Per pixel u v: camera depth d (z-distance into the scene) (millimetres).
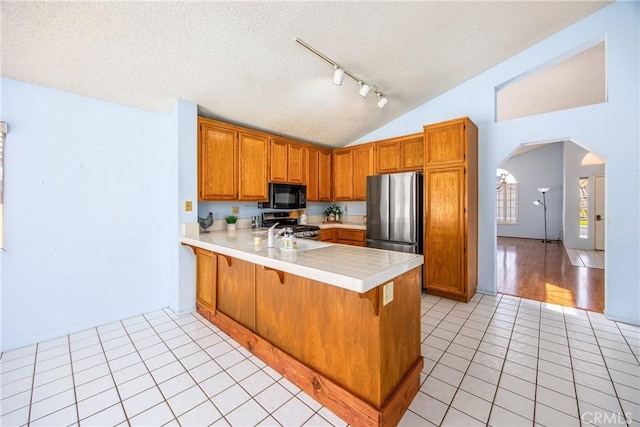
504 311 2963
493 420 1485
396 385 1558
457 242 3207
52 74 2170
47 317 2361
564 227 7090
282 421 1501
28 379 1841
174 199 2879
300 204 4156
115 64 2137
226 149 3230
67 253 2455
